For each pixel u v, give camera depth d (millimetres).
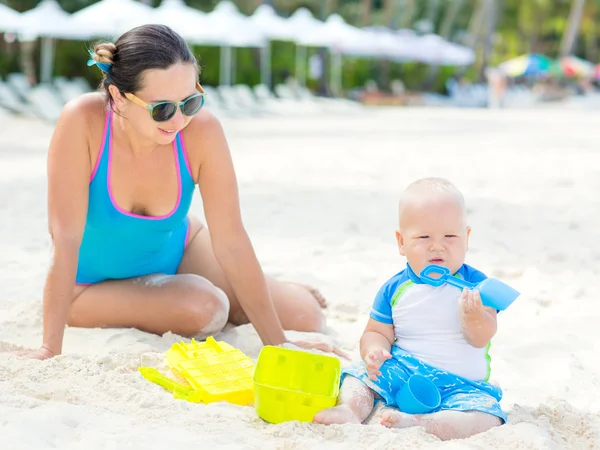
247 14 32250
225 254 3838
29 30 18031
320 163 12211
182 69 3328
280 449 2598
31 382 3033
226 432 2721
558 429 2859
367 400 2953
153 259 4156
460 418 2801
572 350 3895
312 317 4254
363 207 8250
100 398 2971
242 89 24656
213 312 3959
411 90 38688
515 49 57156
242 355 3441
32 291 4746
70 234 3639
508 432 2688
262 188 9469
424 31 39469
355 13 40844
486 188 9703
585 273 5438
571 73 41969
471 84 40000
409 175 10961
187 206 3953
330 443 2637
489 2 42031
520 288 5008
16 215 7465
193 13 21719
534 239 6582
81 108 3691
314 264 5711
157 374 3271
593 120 24250
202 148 3799
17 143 14172
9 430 2549
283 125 20297
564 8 51719
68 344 3746
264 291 3861
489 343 3146
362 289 5086
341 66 36031
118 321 3992
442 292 3084
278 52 30578
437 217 3096
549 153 14055
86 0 24859
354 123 21656
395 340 3217
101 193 3760
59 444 2535
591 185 9969
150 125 3391
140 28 3377
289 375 3021
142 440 2564
